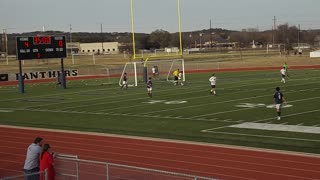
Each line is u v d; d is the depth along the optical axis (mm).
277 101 23219
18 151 19203
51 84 54281
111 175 12422
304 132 19906
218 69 69750
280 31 161500
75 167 12742
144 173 12375
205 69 70500
